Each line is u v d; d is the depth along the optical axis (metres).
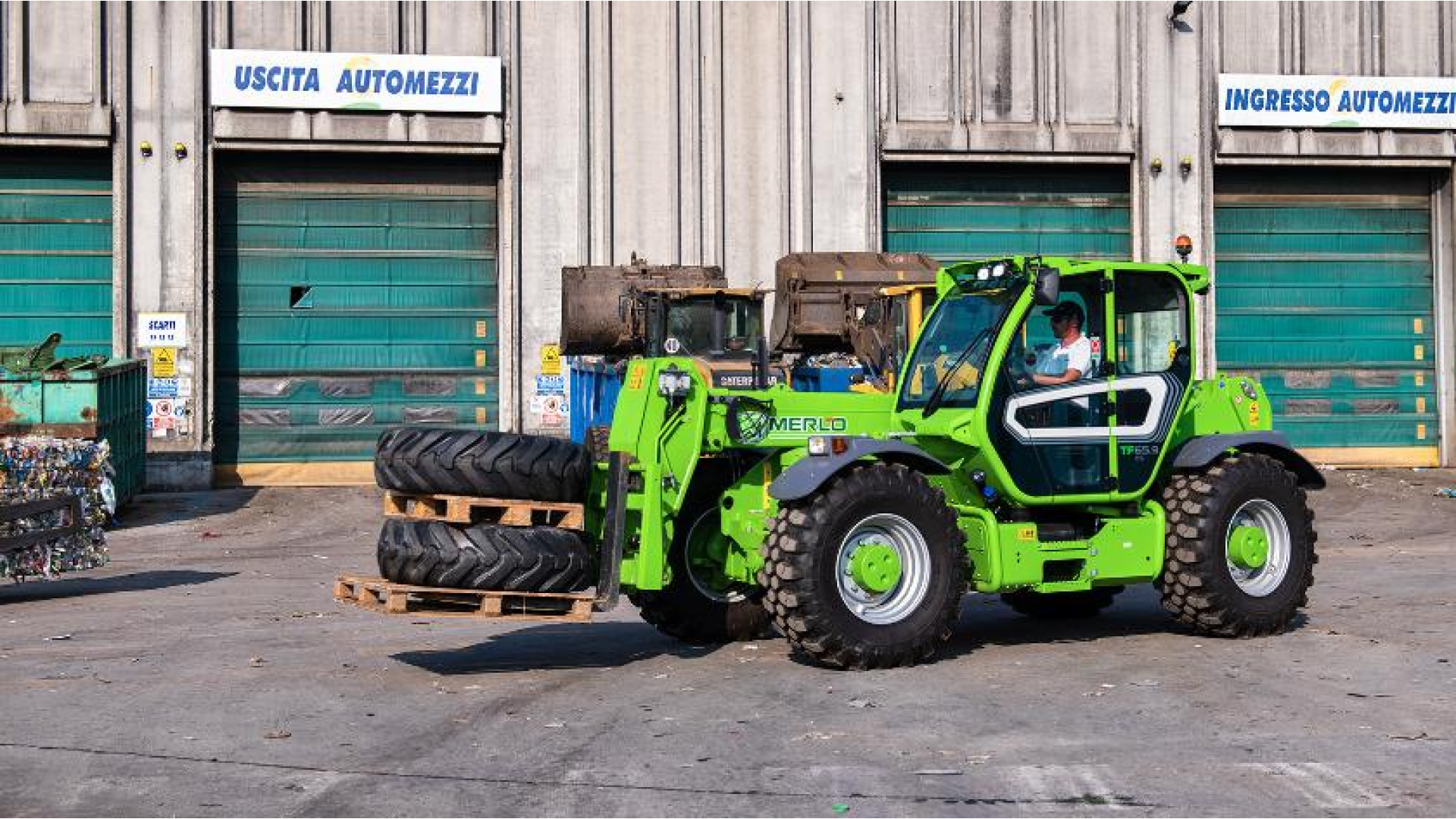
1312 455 28.03
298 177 25.28
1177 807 6.10
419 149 24.86
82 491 13.34
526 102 25.08
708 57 25.47
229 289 25.12
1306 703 8.01
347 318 25.48
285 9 24.42
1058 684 8.60
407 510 8.91
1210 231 26.78
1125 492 10.00
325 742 7.34
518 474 8.81
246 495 23.84
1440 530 19.06
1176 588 10.09
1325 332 28.06
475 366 25.78
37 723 7.81
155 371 24.30
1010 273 9.80
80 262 24.75
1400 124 27.20
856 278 21.17
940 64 26.03
